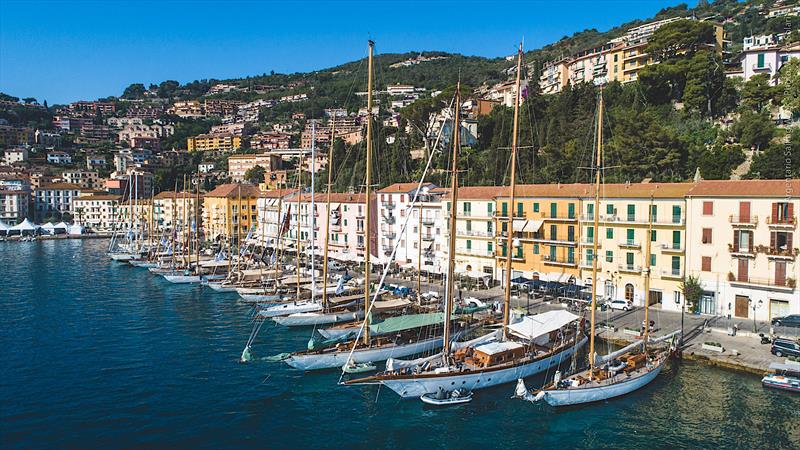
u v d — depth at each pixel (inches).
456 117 2069.4
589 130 4798.2
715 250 2704.2
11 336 2731.3
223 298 3715.6
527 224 3432.6
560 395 1781.5
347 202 5054.1
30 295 3848.4
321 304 3006.9
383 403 1905.8
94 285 4274.1
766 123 4082.2
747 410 1744.6
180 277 4343.0
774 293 2532.0
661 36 5831.7
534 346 2158.0
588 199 3184.1
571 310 2819.9
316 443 1624.0
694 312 2741.1
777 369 1931.6
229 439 1641.2
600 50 7746.1
